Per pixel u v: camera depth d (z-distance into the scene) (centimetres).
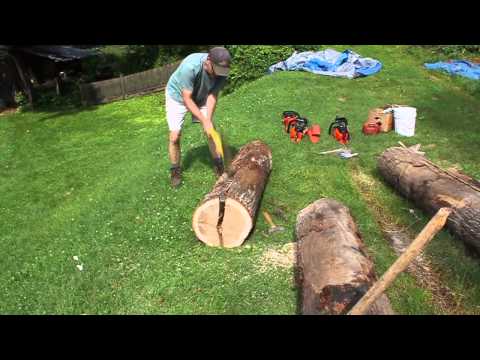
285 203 616
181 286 464
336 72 1263
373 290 318
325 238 435
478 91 1129
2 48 1822
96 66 2158
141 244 552
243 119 948
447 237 530
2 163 1162
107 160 1015
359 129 886
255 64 1406
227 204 509
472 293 447
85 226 614
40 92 1975
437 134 856
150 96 1952
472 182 571
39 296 479
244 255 508
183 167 724
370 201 641
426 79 1227
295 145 806
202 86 585
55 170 1016
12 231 696
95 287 480
